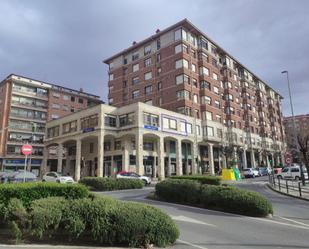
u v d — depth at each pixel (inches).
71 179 1237.1
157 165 1706.4
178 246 281.4
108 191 846.5
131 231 267.0
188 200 552.4
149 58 2132.1
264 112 3026.6
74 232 259.8
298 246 284.7
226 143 2132.1
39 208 257.0
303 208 550.3
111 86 2373.3
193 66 2007.9
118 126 1606.8
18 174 997.8
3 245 244.2
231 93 2381.9
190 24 1975.9
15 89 2539.4
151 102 2038.6
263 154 2753.4
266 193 817.5
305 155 1093.1
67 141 1831.9
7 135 2405.3
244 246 283.4
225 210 487.2
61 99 2824.8
